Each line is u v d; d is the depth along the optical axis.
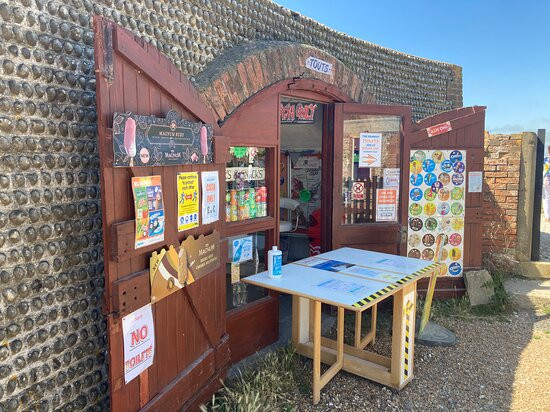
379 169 5.08
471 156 5.59
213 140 3.09
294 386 3.54
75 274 2.45
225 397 3.05
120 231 2.17
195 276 2.90
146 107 2.43
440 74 7.23
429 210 5.59
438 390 3.55
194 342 3.02
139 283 2.34
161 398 2.59
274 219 4.22
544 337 4.58
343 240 4.96
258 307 4.06
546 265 6.32
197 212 2.94
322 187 5.06
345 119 4.90
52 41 2.28
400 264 3.98
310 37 4.95
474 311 5.32
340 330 3.69
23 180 2.15
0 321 2.08
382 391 3.52
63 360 2.40
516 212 6.55
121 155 2.18
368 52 5.91
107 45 2.10
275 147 4.14
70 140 2.39
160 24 3.12
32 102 2.19
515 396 3.46
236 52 3.78
